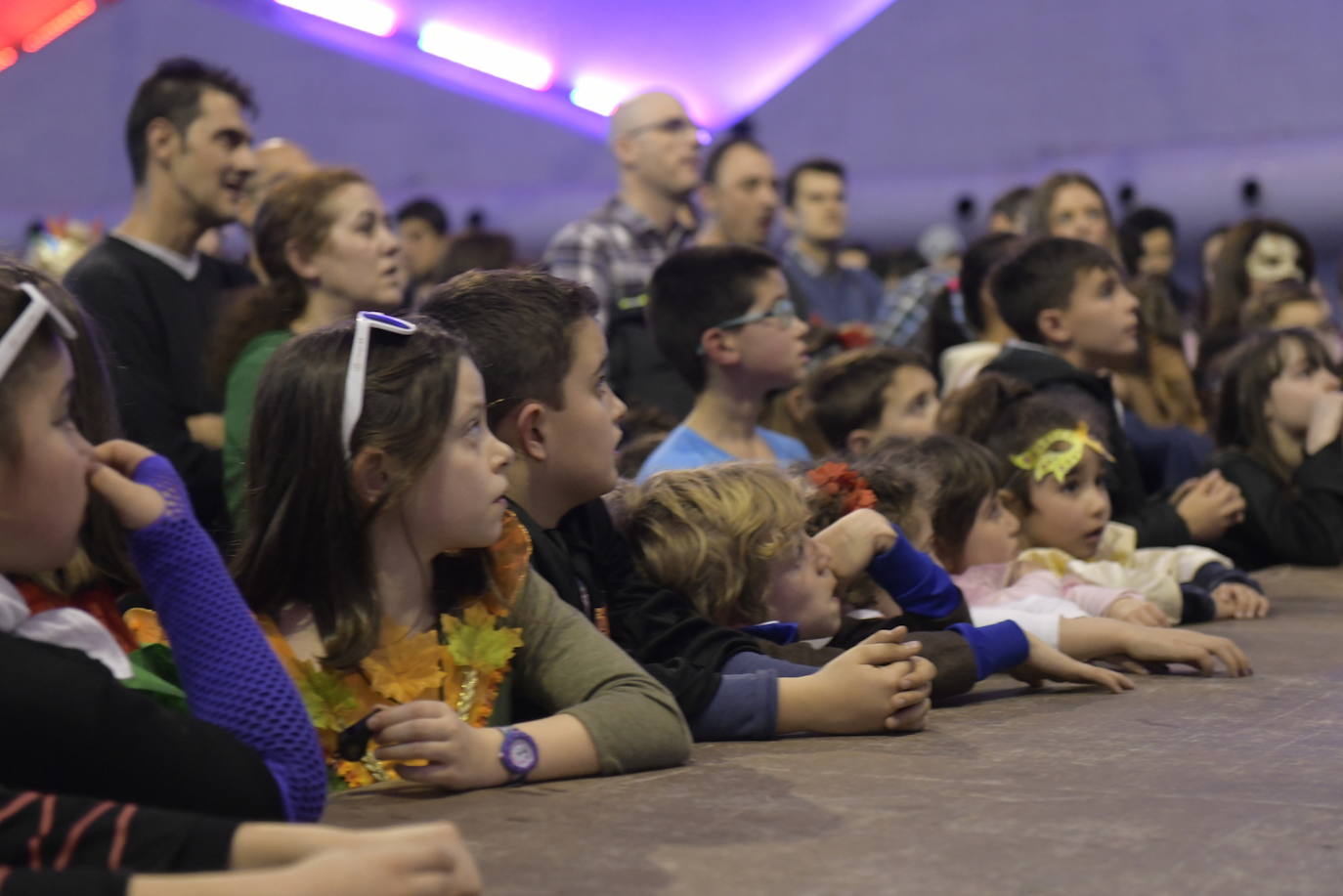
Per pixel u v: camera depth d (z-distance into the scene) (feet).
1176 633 8.86
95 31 44.14
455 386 5.92
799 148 40.32
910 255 31.58
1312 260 21.34
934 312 17.43
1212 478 13.33
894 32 39.55
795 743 6.86
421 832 4.05
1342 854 4.91
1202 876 4.67
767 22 39.01
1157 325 17.12
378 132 43.50
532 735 5.92
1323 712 7.57
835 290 22.40
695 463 10.88
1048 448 10.97
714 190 19.29
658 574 7.77
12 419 4.37
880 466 9.59
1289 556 14.43
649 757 6.17
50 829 4.06
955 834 5.17
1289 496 14.60
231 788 4.45
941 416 11.76
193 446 11.39
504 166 42.80
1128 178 36.78
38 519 4.45
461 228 42.45
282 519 5.84
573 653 6.42
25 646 4.38
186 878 3.71
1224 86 37.17
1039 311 13.93
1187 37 37.45
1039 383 12.89
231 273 13.04
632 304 15.44
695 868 4.78
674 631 7.29
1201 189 35.96
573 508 7.59
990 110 39.06
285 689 4.75
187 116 12.11
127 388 11.30
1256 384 14.65
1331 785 5.92
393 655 5.99
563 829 5.25
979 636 7.94
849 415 12.30
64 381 4.54
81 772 4.31
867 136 39.93
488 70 41.98
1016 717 7.53
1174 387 17.10
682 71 40.11
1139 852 4.94
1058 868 4.77
